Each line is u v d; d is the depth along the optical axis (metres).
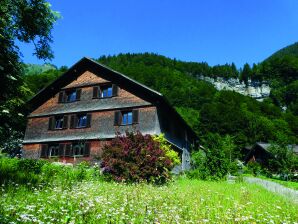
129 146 18.19
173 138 29.80
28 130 30.98
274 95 141.12
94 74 29.39
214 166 24.25
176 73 122.06
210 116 78.06
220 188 16.50
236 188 17.23
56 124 30.36
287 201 13.45
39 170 14.59
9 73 11.42
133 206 8.34
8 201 7.25
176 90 103.06
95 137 27.05
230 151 26.84
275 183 26.78
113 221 6.54
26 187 9.69
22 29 15.96
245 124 80.31
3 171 12.12
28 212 6.30
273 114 98.94
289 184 28.88
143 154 17.77
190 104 98.88
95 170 18.12
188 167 34.91
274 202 12.50
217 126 75.62
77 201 8.06
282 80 187.62
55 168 15.37
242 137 74.00
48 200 7.89
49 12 16.42
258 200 12.62
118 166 17.45
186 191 13.82
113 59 162.88
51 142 29.23
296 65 183.50
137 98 26.44
